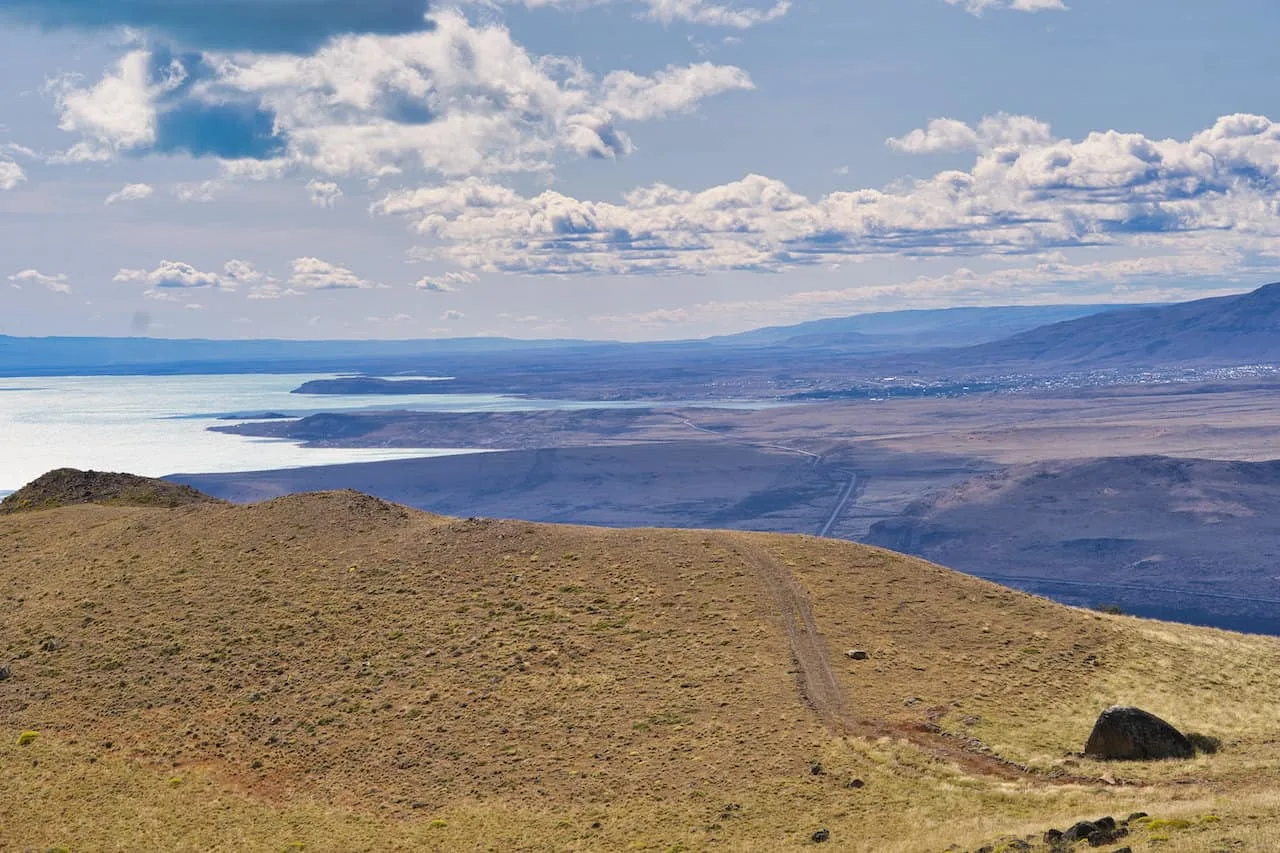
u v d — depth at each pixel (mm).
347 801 48969
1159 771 44031
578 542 74562
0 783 51344
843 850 39156
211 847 45375
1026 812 40844
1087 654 57906
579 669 58156
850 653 57469
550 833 44406
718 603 64438
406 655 61250
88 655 64312
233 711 57469
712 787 46219
